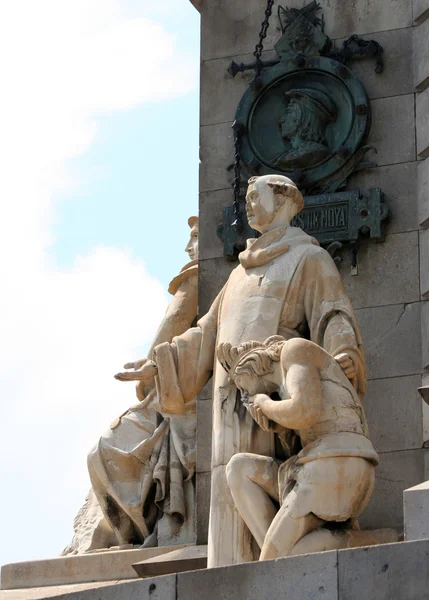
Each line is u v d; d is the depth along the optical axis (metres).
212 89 18.47
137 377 15.62
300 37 18.02
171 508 18.12
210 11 18.72
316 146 17.55
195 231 20.55
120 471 18.56
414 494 12.80
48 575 17.77
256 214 15.59
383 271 17.12
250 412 14.40
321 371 14.20
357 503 13.95
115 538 18.67
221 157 18.20
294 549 13.74
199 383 15.60
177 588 12.74
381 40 17.84
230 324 15.16
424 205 17.16
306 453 13.97
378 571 12.06
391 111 17.58
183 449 18.34
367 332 16.98
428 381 16.59
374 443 16.59
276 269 15.24
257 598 12.43
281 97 18.02
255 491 14.32
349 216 17.28
